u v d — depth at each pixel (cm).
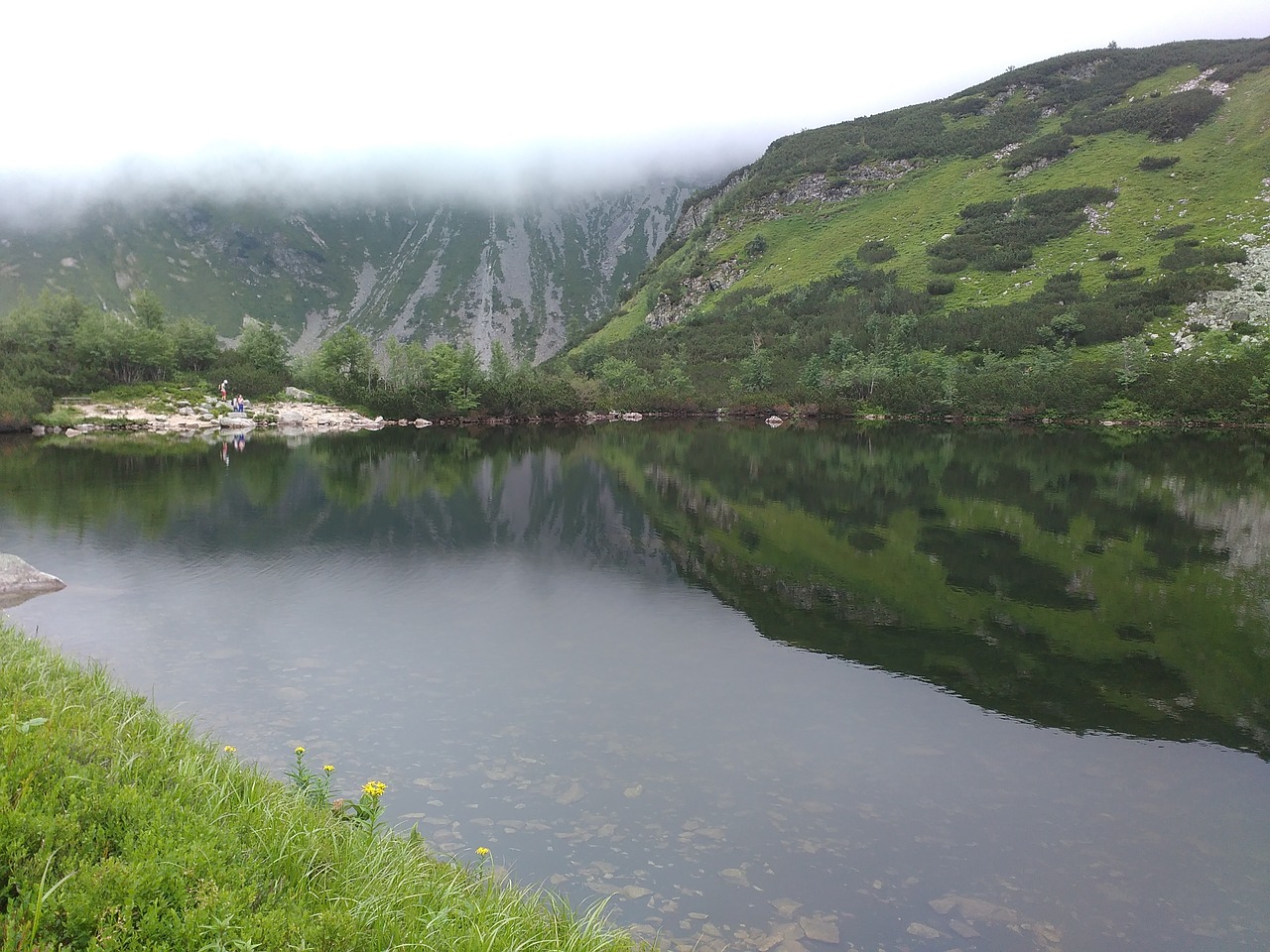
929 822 1115
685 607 2219
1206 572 2625
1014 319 11812
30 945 442
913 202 17962
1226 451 6350
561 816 1073
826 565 2722
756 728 1421
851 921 879
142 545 2747
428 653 1769
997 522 3469
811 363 12388
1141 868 1019
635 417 11944
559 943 652
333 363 10875
